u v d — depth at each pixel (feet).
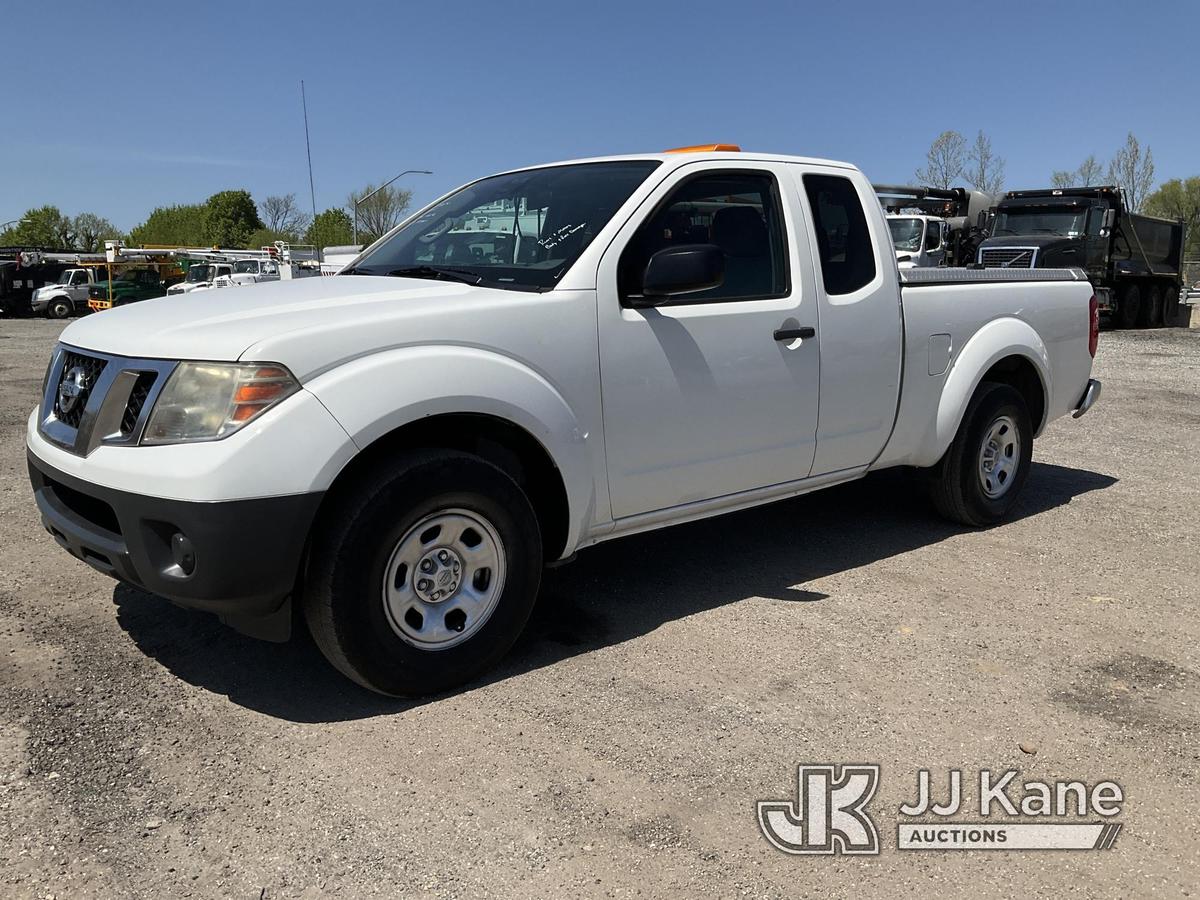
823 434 14.39
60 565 15.11
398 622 10.53
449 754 9.73
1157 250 80.48
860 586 14.56
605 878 7.91
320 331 9.98
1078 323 18.90
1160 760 9.80
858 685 11.29
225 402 9.56
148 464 9.60
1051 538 17.15
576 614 13.35
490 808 8.83
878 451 15.40
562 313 11.46
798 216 13.96
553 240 12.44
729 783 9.27
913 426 15.75
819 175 14.55
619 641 12.47
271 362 9.64
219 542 9.39
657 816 8.74
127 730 10.14
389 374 10.13
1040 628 13.05
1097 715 10.68
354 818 8.66
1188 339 65.00
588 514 12.02
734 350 13.00
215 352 9.74
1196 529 17.84
